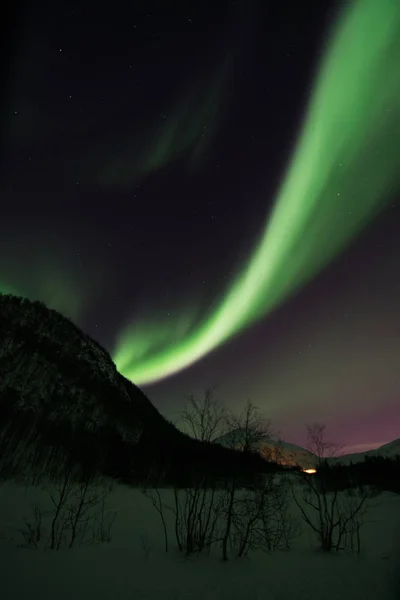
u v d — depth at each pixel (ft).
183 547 28.89
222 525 37.24
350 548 30.55
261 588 20.11
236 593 19.24
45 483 66.18
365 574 22.82
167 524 38.99
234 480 30.63
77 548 27.86
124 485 76.74
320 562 25.80
